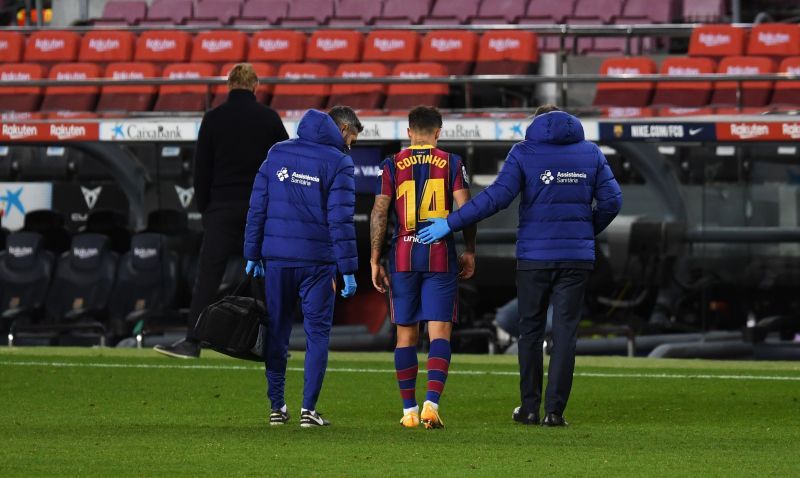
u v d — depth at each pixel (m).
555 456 21.19
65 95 54.56
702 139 47.22
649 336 47.22
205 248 35.06
